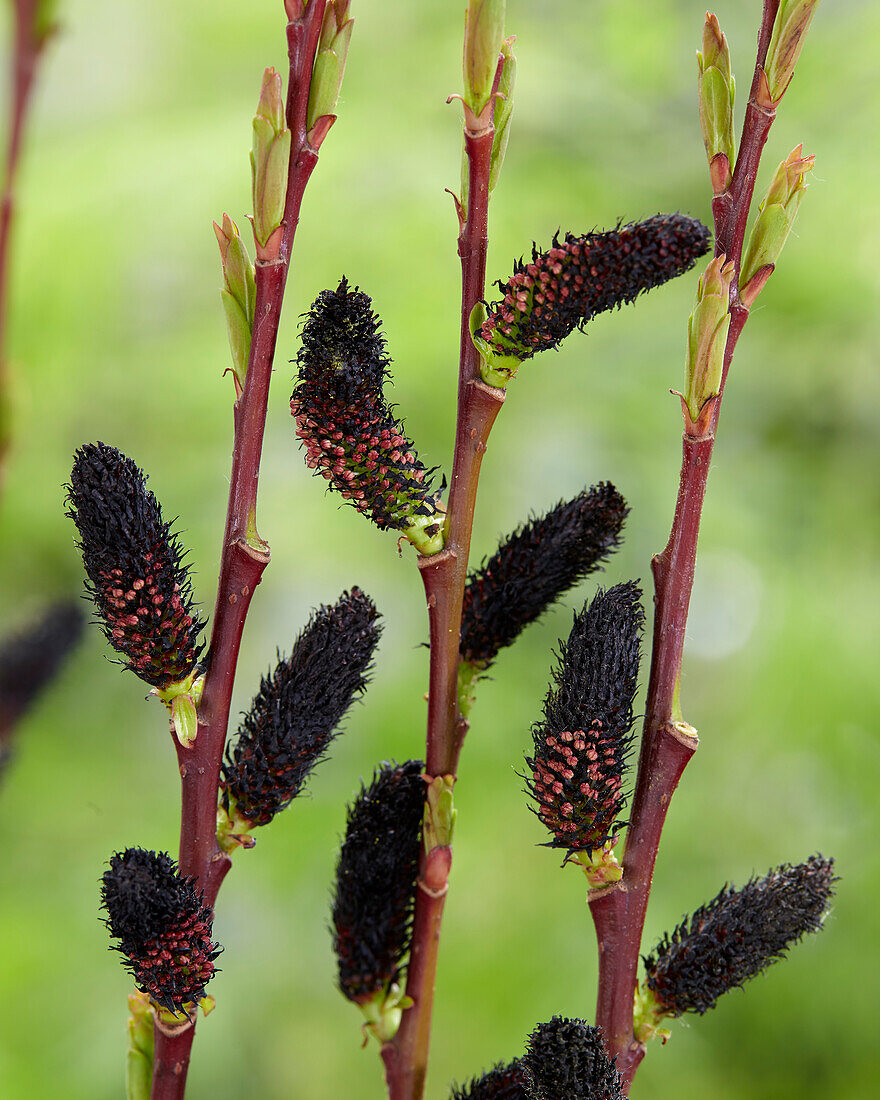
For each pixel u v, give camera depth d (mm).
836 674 1413
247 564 618
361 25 1695
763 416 1604
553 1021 604
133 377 1495
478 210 620
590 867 623
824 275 1594
